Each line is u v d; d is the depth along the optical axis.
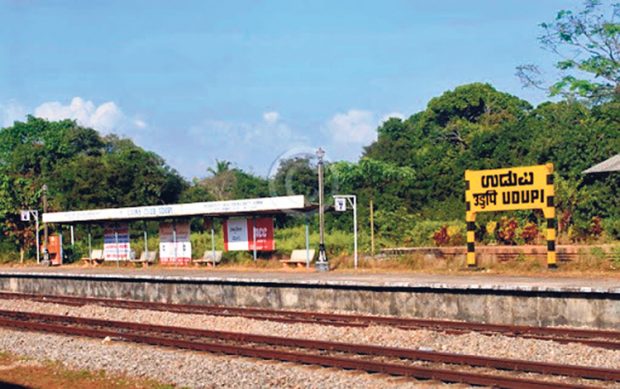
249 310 24.42
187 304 28.44
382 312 22.97
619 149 43.50
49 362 17.41
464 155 52.97
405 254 31.81
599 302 19.08
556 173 39.53
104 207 56.97
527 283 21.44
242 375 14.67
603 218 37.69
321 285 24.30
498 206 27.05
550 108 65.56
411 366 14.33
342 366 15.19
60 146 74.56
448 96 79.44
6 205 49.94
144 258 39.56
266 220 34.88
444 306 21.70
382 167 52.06
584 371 13.52
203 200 62.88
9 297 33.03
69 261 46.12
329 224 45.16
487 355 16.22
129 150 60.88
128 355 17.33
